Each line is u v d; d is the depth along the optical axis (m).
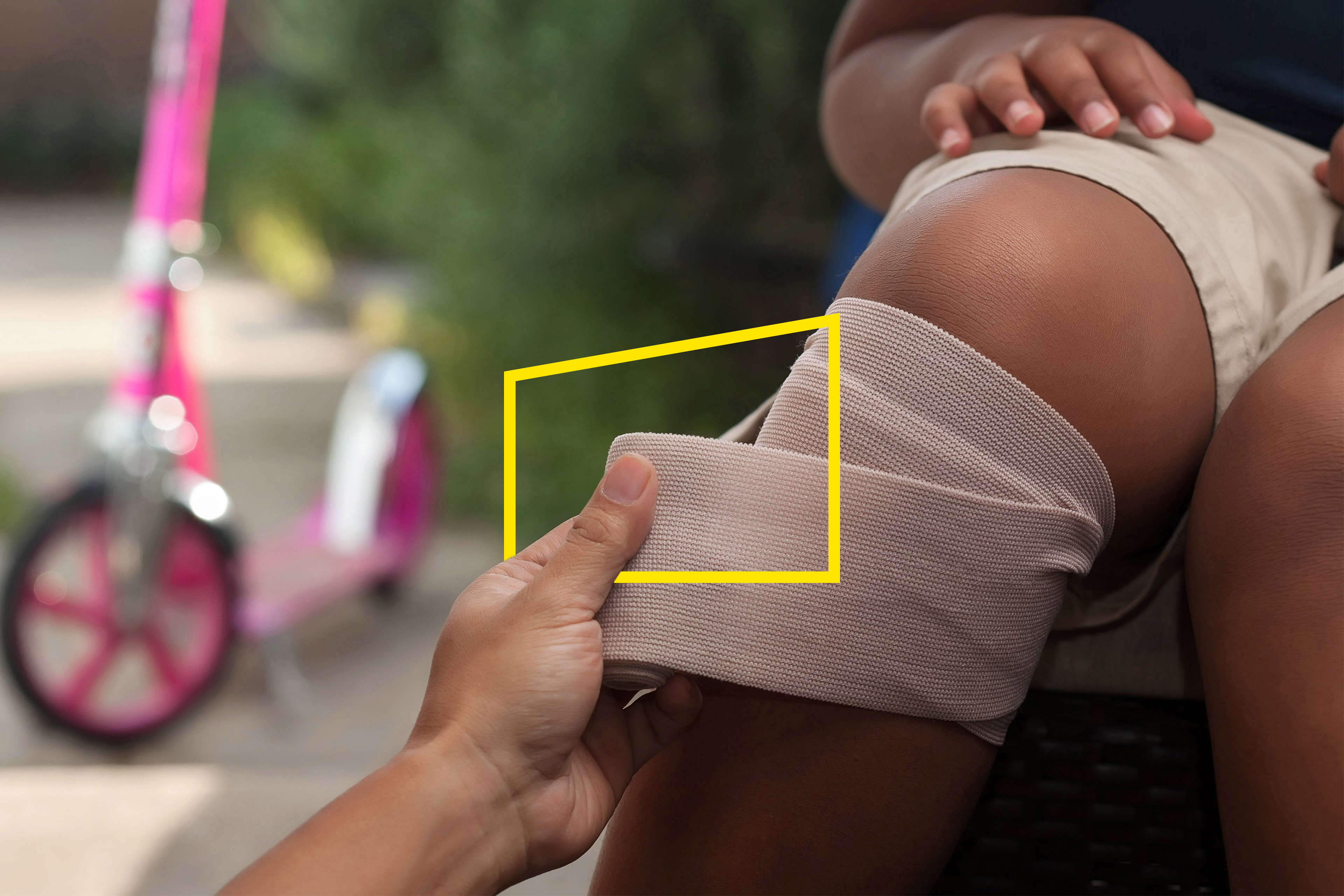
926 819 0.41
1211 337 0.44
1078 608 0.50
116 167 11.76
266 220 6.69
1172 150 0.48
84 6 11.74
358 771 1.65
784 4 2.49
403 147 3.95
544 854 0.40
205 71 1.65
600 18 2.78
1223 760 0.39
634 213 2.91
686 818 0.43
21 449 3.50
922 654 0.39
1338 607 0.35
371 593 2.40
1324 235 0.50
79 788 1.32
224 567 1.78
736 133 2.65
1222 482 0.40
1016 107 0.48
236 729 1.87
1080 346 0.40
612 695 0.44
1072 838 0.53
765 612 0.38
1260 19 0.55
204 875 1.16
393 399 2.23
